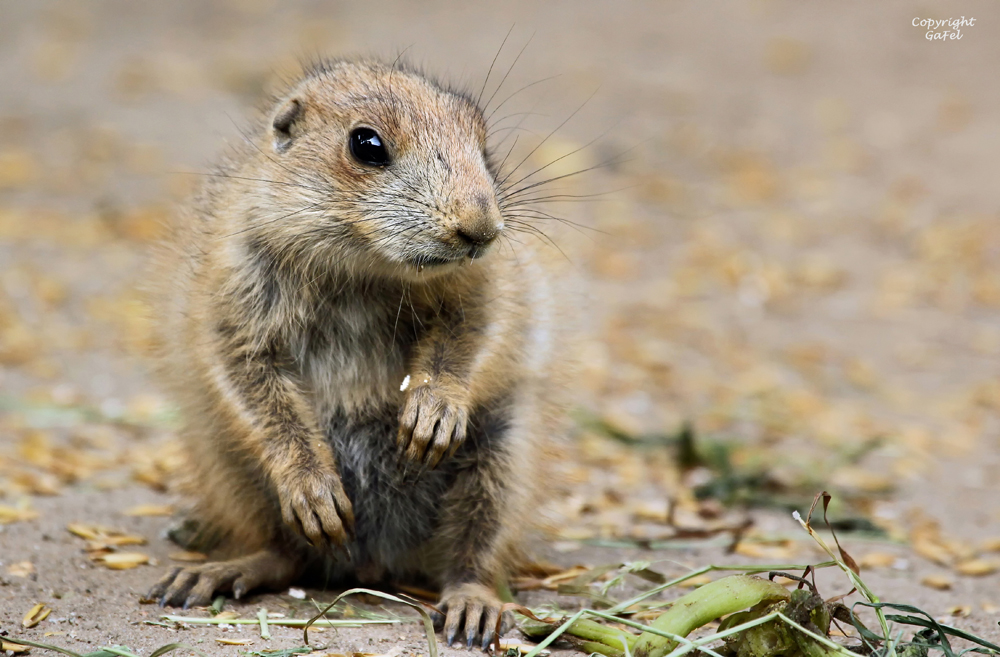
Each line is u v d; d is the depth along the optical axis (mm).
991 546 10516
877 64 31203
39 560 8641
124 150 23703
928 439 14242
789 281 20062
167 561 9023
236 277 8312
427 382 8125
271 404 8273
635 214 22453
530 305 9094
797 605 6566
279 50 29781
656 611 8125
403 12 33406
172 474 10820
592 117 26734
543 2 34844
